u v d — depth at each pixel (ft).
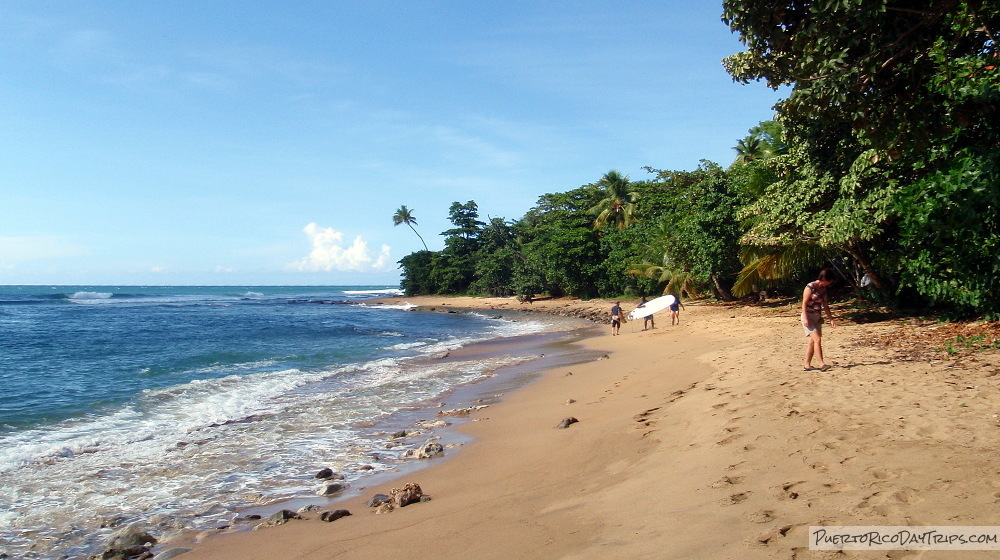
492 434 27.09
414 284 291.58
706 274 93.30
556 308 161.27
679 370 37.78
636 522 12.76
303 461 24.36
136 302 247.70
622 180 168.86
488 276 233.76
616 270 145.18
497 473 20.31
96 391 42.32
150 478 22.49
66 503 20.07
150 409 35.86
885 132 26.02
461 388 42.24
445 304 226.17
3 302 235.20
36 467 23.97
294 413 34.12
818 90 22.50
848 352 32.81
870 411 18.92
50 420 33.01
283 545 15.06
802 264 66.33
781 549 10.07
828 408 20.01
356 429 30.09
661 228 112.16
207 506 19.36
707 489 14.05
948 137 33.68
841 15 21.15
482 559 12.10
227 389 42.50
